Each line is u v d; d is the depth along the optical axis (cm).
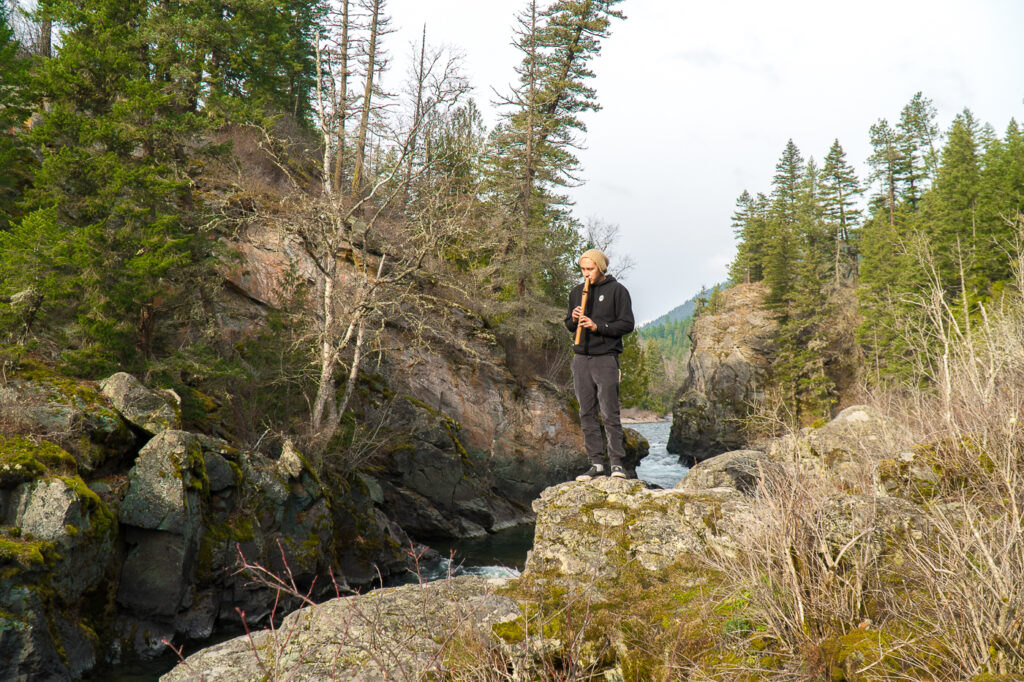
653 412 10369
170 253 1246
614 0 2902
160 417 1041
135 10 1497
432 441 1973
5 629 686
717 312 5903
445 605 373
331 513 1320
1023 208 3158
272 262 1908
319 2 3056
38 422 900
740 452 728
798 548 316
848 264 6378
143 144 1369
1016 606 249
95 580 838
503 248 2830
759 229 7100
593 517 441
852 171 6488
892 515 342
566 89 2964
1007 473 350
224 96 1936
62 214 1169
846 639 276
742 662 287
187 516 947
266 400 1412
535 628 327
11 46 1407
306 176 2370
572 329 514
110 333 1110
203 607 977
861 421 710
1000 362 618
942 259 2678
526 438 2353
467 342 2336
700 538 403
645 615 343
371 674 313
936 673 252
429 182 1548
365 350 1788
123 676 807
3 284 1067
